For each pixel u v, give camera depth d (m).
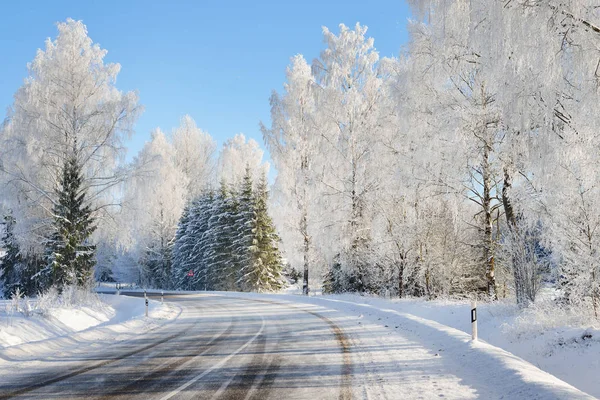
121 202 26.38
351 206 26.97
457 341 8.55
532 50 8.98
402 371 6.50
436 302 19.08
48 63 25.33
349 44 28.17
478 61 15.42
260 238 46.06
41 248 25.50
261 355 8.23
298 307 21.64
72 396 5.46
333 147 27.44
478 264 24.66
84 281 23.88
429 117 18.23
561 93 9.41
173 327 13.66
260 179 48.19
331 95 27.58
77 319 16.12
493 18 10.15
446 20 15.37
